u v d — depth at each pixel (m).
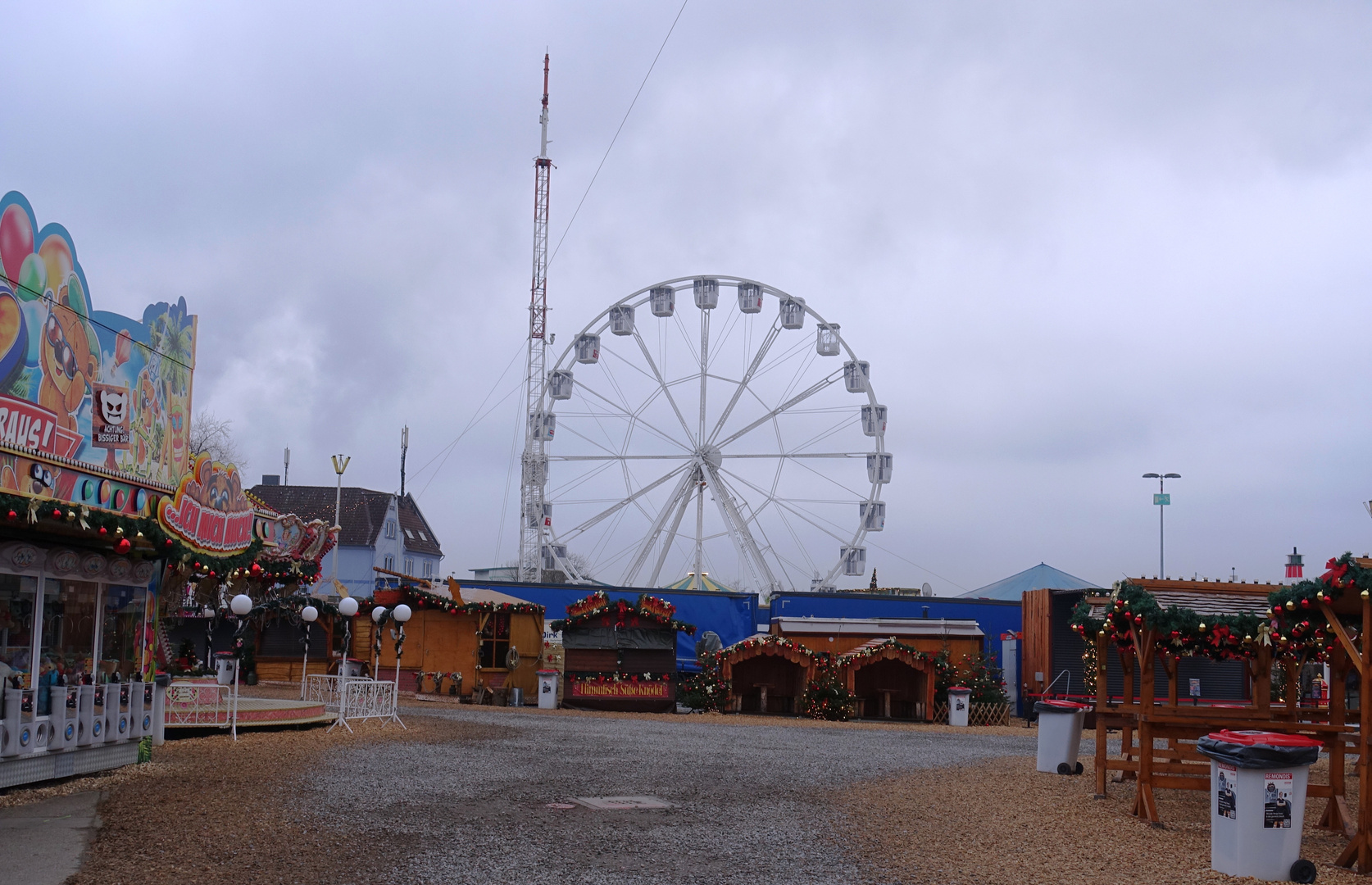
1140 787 13.05
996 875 9.73
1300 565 43.03
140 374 14.70
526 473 49.88
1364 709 10.49
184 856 9.41
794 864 9.86
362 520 65.25
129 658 15.23
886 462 47.78
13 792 12.51
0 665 12.50
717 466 47.94
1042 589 33.44
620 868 9.45
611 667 30.47
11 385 11.93
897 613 37.09
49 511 12.08
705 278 48.62
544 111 68.00
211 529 15.83
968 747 22.42
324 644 34.09
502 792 13.27
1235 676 30.67
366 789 13.17
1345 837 12.29
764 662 31.69
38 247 12.41
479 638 31.48
